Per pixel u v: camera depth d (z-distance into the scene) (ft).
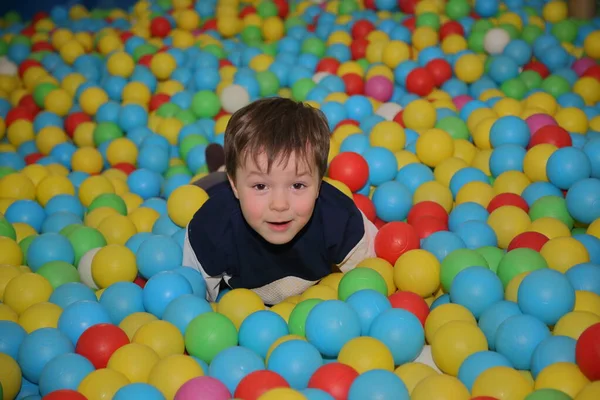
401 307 8.17
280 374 6.98
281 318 7.87
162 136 13.57
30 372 7.38
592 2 18.75
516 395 6.40
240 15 20.11
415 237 9.42
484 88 14.93
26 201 10.96
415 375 7.00
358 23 18.06
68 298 8.47
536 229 9.53
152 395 6.43
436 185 10.91
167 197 11.96
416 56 16.87
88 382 6.70
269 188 7.88
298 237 8.68
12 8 23.11
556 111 13.53
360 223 9.07
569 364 6.63
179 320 7.98
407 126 13.17
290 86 15.96
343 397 6.55
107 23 21.07
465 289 8.14
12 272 9.06
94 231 10.07
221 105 14.79
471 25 17.78
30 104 15.83
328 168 11.25
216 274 9.07
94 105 15.01
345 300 8.30
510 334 7.32
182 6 20.83
